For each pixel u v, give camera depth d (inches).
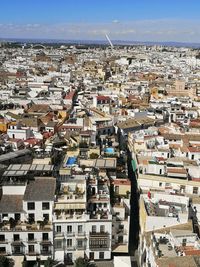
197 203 3887.8
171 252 3061.0
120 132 6815.9
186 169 4633.4
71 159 4719.5
